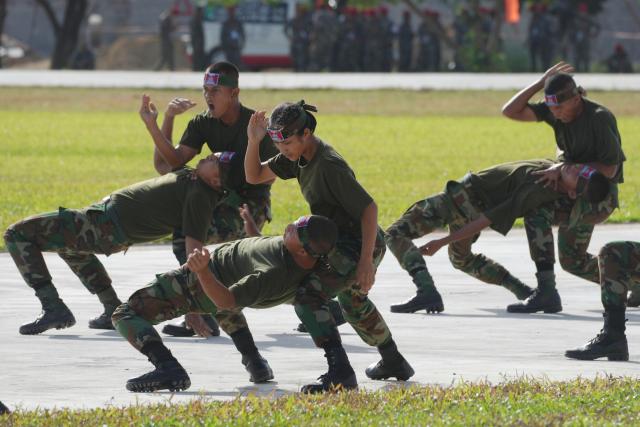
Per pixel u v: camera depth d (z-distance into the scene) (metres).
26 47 197.38
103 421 15.09
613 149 24.69
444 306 25.80
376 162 66.06
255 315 24.80
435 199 25.42
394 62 142.75
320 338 17.47
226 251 17.81
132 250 33.88
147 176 57.34
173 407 15.90
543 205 25.14
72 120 95.25
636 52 187.88
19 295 26.34
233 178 21.53
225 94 22.53
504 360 20.31
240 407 15.84
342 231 17.84
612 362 20.20
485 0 149.25
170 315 17.83
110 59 174.50
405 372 18.58
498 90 110.81
